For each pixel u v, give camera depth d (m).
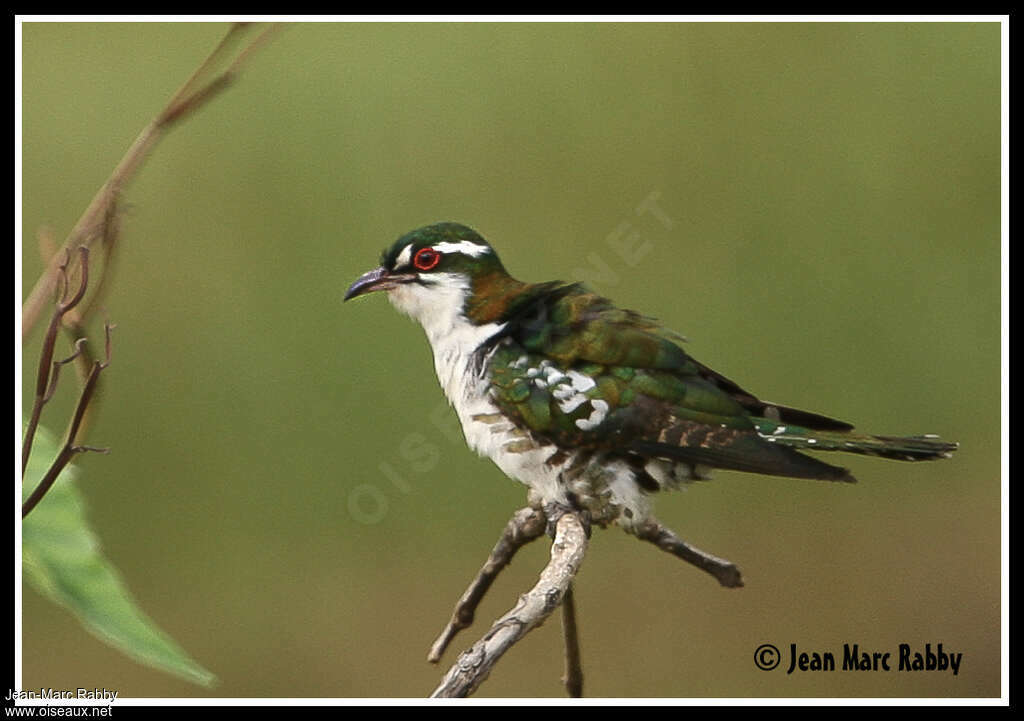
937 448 8.45
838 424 8.73
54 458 4.98
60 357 10.28
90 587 4.22
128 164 5.47
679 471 8.62
